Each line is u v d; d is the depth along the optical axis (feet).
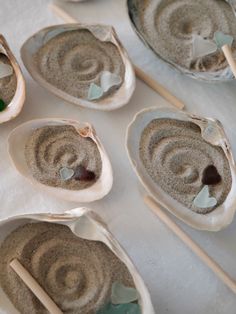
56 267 1.10
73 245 1.11
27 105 1.28
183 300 1.14
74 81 1.28
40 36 1.29
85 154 1.21
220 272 1.12
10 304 1.07
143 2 1.35
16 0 1.38
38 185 1.19
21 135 1.22
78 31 1.32
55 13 1.37
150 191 1.16
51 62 1.29
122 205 1.20
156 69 1.33
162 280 1.15
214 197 1.17
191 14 1.35
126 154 1.25
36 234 1.11
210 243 1.17
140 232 1.18
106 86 1.26
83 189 1.19
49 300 1.04
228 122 1.28
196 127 1.23
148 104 1.29
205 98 1.30
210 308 1.13
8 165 1.23
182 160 1.21
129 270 1.06
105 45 1.31
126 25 1.37
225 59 1.30
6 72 1.27
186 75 1.29
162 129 1.23
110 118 1.28
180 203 1.17
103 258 1.10
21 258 1.09
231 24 1.34
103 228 1.04
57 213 1.10
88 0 1.38
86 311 1.07
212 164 1.20
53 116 1.28
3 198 1.20
